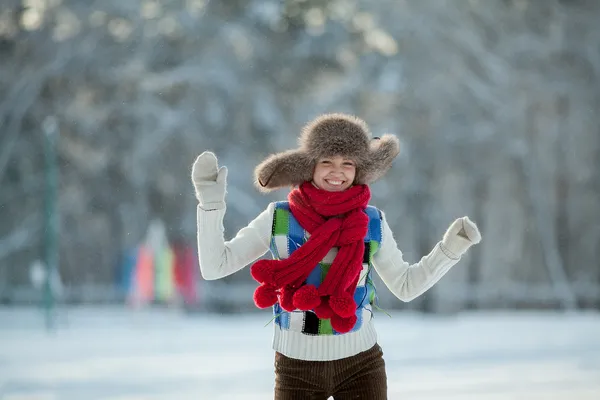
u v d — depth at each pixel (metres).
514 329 56.03
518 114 99.88
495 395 25.17
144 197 101.75
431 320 70.88
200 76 100.12
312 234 11.06
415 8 100.44
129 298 69.88
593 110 105.12
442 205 100.25
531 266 111.44
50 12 105.31
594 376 29.53
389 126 100.25
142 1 106.06
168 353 38.69
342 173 11.36
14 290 95.56
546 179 105.88
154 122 100.44
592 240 111.06
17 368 32.38
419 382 28.25
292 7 106.06
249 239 11.41
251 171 99.69
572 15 105.12
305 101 102.88
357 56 104.38
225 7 105.88
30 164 104.12
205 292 90.25
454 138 98.00
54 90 105.31
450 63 99.12
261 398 24.42
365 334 11.40
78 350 40.00
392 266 11.76
